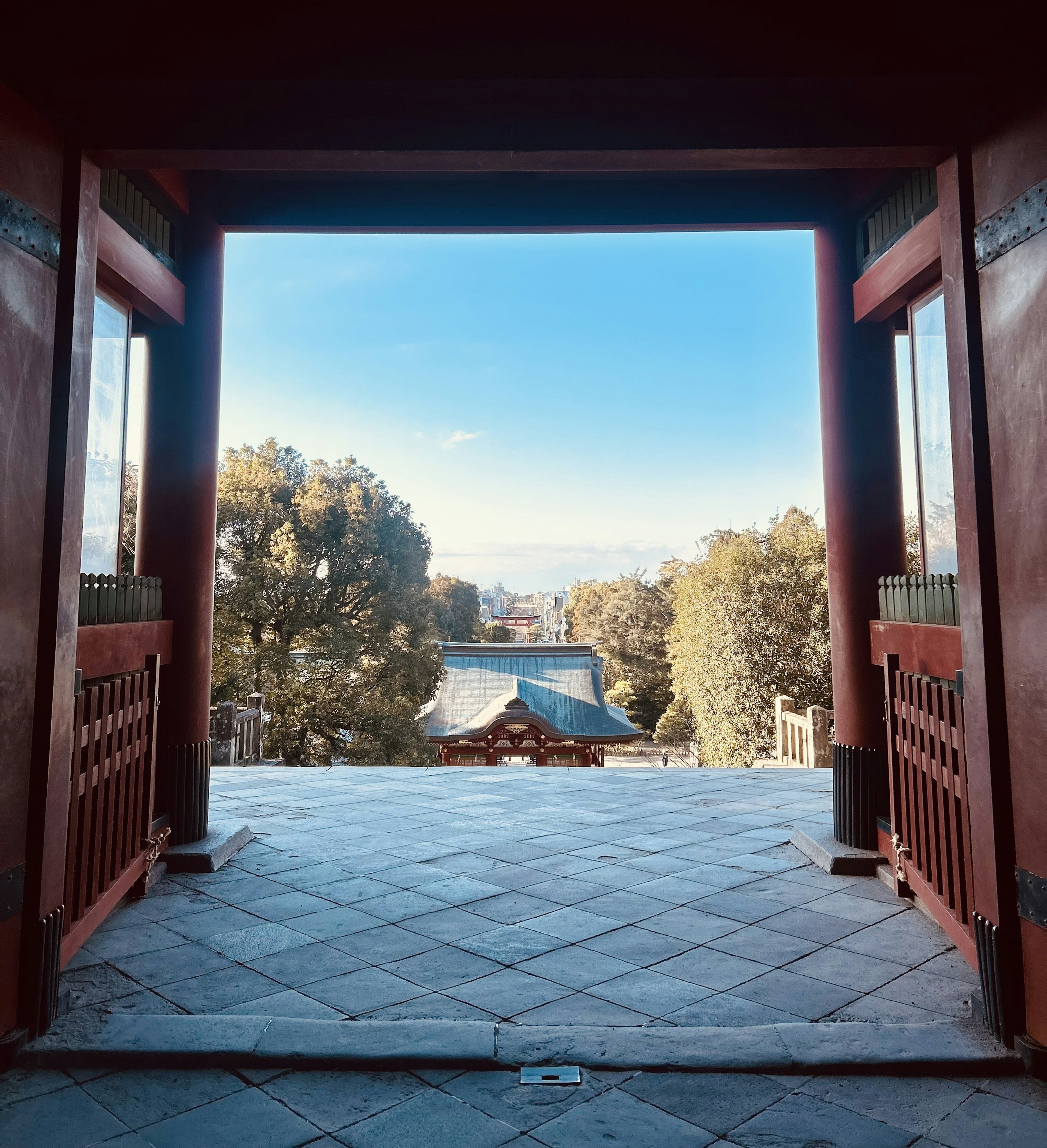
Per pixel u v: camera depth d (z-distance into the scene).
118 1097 2.42
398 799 6.69
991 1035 2.73
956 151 3.03
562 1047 2.63
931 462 4.41
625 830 5.65
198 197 4.91
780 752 11.49
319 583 19.66
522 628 120.00
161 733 4.77
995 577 2.88
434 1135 2.22
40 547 2.81
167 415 4.82
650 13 2.92
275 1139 2.21
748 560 20.91
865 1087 2.48
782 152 3.09
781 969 3.33
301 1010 2.95
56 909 2.86
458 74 2.90
